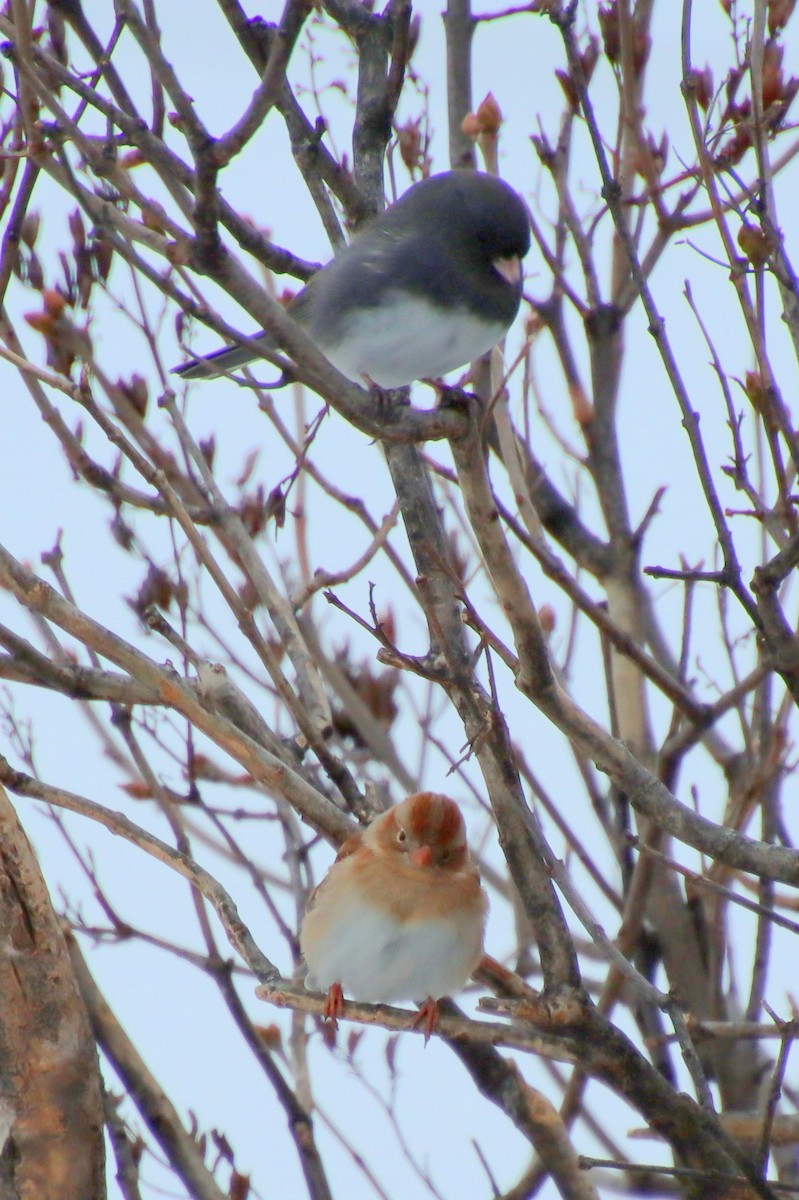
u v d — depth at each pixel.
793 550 8.08
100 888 10.45
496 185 11.34
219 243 6.48
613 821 11.82
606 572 12.14
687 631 11.26
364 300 11.25
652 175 10.87
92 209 6.59
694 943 11.48
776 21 10.55
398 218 11.47
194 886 9.98
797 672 8.28
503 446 10.64
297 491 12.14
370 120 11.95
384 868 9.88
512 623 8.35
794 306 8.45
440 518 11.40
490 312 11.27
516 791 8.67
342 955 9.86
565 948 8.80
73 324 8.76
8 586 9.54
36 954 8.77
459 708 9.34
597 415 12.17
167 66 6.18
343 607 8.32
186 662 11.12
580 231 11.84
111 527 12.20
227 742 9.80
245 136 6.20
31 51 6.73
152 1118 9.22
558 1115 9.55
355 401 7.29
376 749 12.16
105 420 9.05
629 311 12.08
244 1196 9.73
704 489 8.28
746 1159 8.25
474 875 10.15
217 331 6.63
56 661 10.80
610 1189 10.66
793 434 8.55
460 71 11.87
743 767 11.15
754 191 10.00
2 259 9.64
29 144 6.84
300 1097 10.35
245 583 12.43
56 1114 8.65
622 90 11.37
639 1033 11.43
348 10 12.09
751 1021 10.41
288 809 11.46
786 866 8.48
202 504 11.53
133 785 12.27
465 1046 9.52
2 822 8.84
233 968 10.80
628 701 12.09
